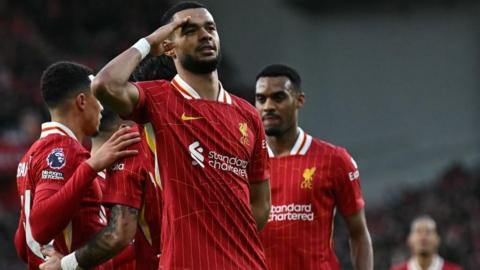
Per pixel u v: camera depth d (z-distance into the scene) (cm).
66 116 1606
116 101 1336
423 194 7894
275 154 2041
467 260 6153
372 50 9462
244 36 9756
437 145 9150
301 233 1975
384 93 9400
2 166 5803
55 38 8462
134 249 1580
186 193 1367
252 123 1477
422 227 3381
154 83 1408
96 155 1470
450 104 9188
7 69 7281
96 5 8975
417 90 9312
